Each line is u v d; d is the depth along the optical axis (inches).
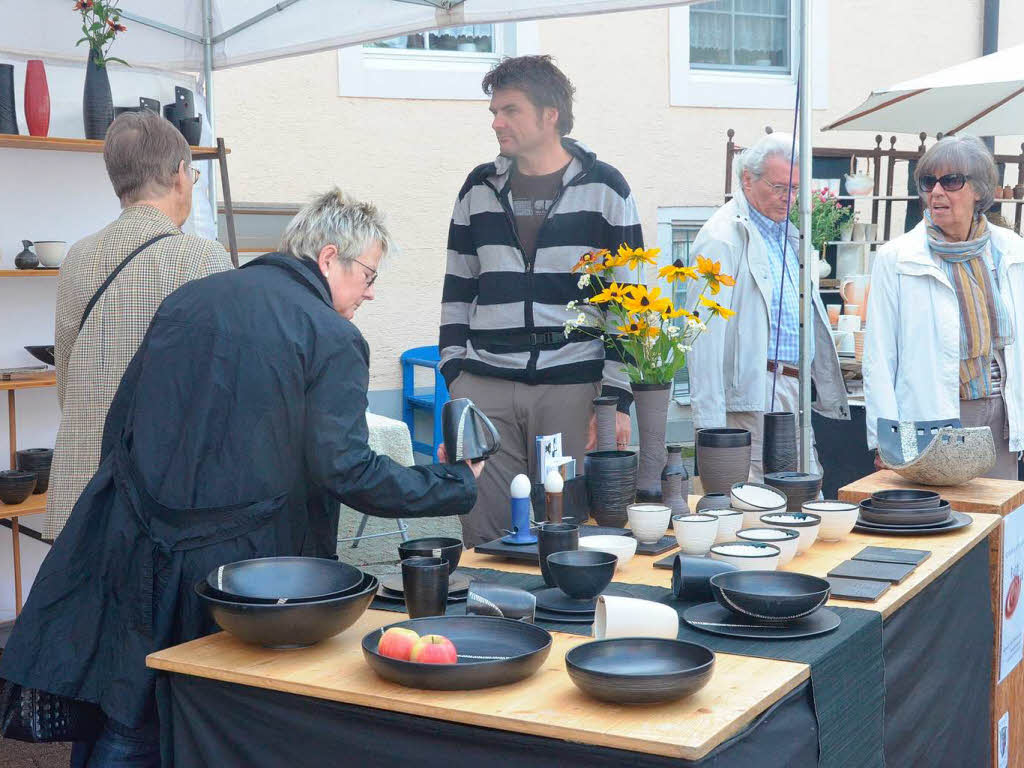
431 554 89.9
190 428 83.7
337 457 83.5
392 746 67.6
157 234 104.0
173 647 78.6
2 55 165.2
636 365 115.6
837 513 105.4
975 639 108.7
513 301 133.8
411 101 272.1
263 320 84.7
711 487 115.0
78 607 85.7
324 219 90.1
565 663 66.3
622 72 299.7
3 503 159.8
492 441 92.0
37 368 168.9
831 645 74.7
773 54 324.5
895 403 151.3
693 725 61.1
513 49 284.5
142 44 179.9
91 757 86.9
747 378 160.2
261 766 73.3
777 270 159.5
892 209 334.6
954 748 102.7
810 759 69.8
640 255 114.8
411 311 276.4
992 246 154.1
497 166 134.2
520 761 63.3
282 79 256.2
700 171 313.7
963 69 213.2
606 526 109.8
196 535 83.2
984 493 122.6
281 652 76.9
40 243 165.0
